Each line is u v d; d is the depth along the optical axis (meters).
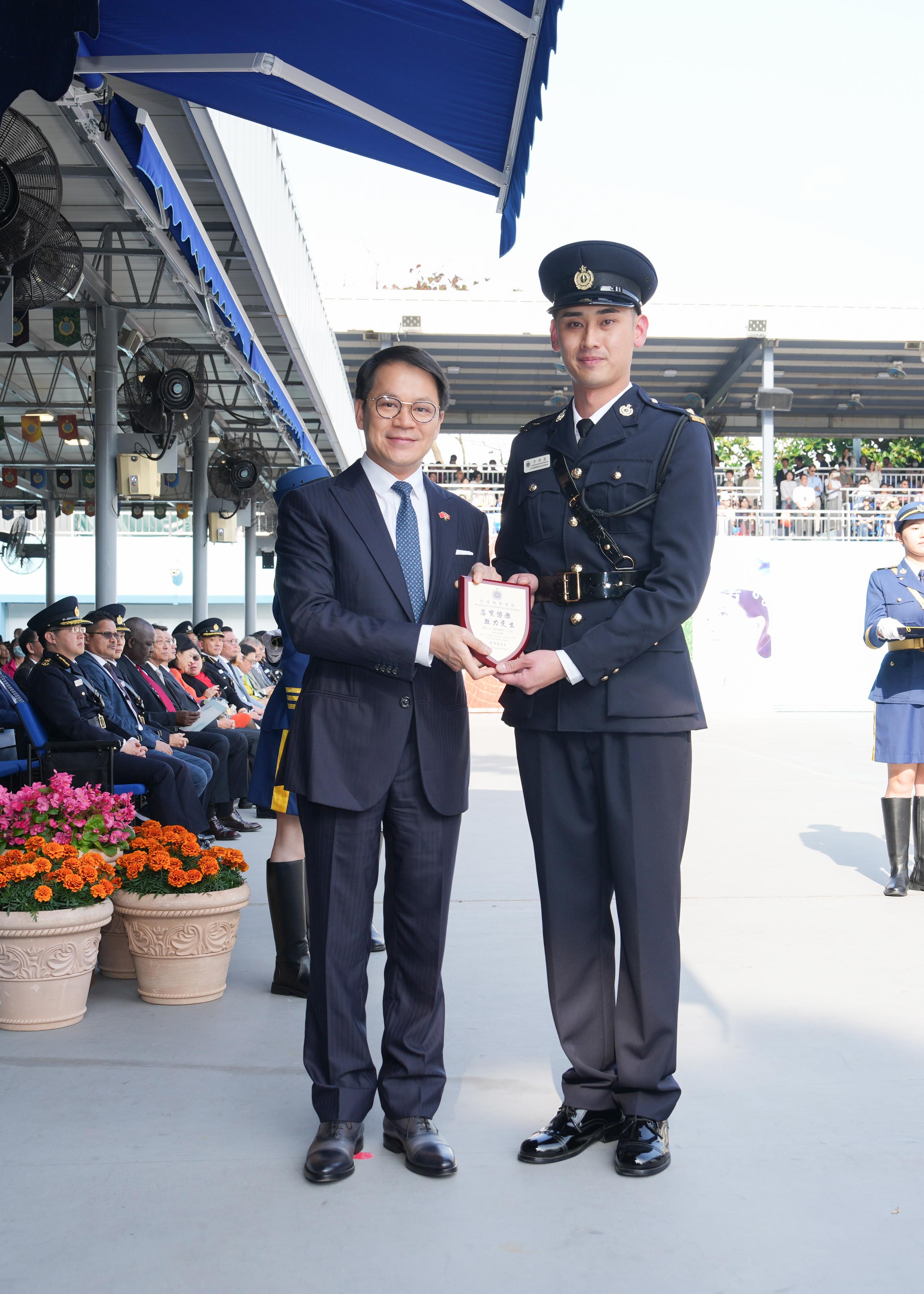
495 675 2.44
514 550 2.76
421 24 3.72
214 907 3.60
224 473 18.70
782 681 21.06
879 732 5.48
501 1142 2.59
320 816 2.54
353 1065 2.51
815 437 29.56
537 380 25.56
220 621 9.66
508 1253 2.10
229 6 3.84
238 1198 2.31
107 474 12.52
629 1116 2.52
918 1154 2.54
